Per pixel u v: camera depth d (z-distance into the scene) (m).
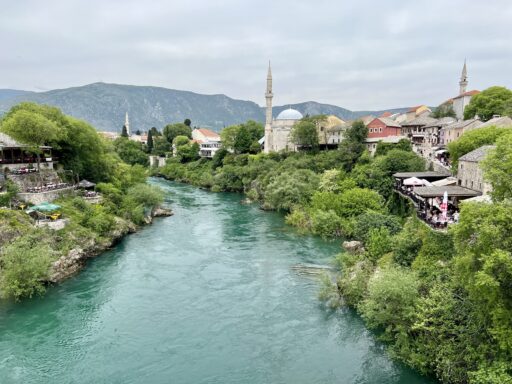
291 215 67.56
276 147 133.00
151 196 72.25
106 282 40.53
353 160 83.69
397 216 56.03
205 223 68.31
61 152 67.31
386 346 28.73
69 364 26.62
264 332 31.12
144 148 185.12
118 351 28.30
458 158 54.03
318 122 115.00
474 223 21.64
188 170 139.38
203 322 32.66
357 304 32.56
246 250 51.78
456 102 101.00
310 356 27.88
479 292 21.20
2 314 33.38
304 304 35.72
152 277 42.25
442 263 30.44
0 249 39.56
